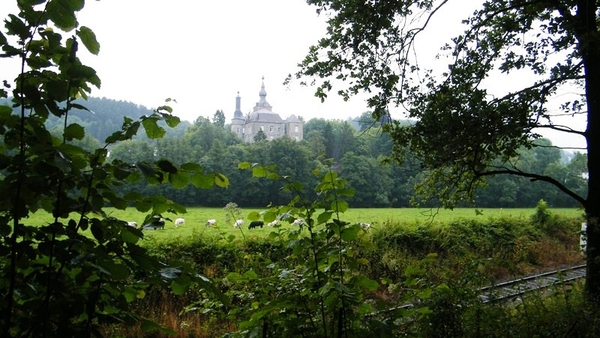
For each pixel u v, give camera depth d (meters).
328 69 8.85
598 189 7.94
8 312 1.49
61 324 1.50
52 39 1.66
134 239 1.71
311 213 2.66
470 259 4.98
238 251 9.50
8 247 1.51
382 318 2.85
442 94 8.21
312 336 2.63
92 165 1.60
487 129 7.39
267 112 124.62
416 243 14.22
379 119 8.90
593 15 7.97
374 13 8.39
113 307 1.70
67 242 1.51
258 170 2.68
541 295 5.75
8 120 1.58
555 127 8.25
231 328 6.52
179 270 1.62
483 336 4.21
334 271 2.64
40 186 1.46
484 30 9.61
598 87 8.04
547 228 19.91
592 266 6.98
